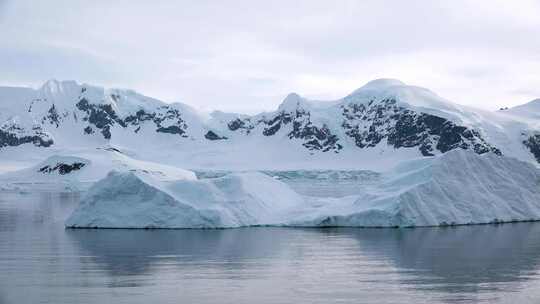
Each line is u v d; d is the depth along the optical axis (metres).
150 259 34.12
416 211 50.56
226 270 30.67
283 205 58.00
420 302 23.75
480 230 47.56
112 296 24.88
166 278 28.53
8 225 55.22
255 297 24.70
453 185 53.34
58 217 66.06
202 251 37.03
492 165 56.75
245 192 54.16
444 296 24.67
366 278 28.39
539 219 54.53
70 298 24.52
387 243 40.34
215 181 54.72
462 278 28.25
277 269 30.84
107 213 51.12
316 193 127.50
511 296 24.61
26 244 40.53
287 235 45.09
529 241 40.97
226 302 23.92
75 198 114.19
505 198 55.03
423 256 34.81
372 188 56.47
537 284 26.89
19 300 24.20
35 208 82.88
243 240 42.22
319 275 29.20
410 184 54.19
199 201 52.03
